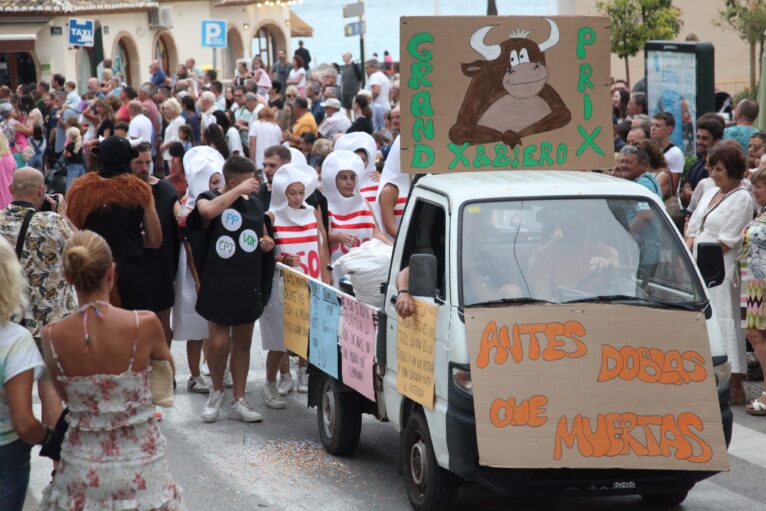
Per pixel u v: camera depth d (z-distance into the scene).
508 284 7.47
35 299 8.23
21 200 8.36
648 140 12.48
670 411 7.09
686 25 37.12
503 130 8.82
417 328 7.67
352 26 35.25
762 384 11.64
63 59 43.62
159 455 6.08
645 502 8.25
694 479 7.16
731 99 25.05
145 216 10.34
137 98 27.97
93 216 10.19
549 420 6.96
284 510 8.15
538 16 8.78
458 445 7.07
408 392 7.77
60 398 6.15
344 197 11.47
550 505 8.23
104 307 5.99
